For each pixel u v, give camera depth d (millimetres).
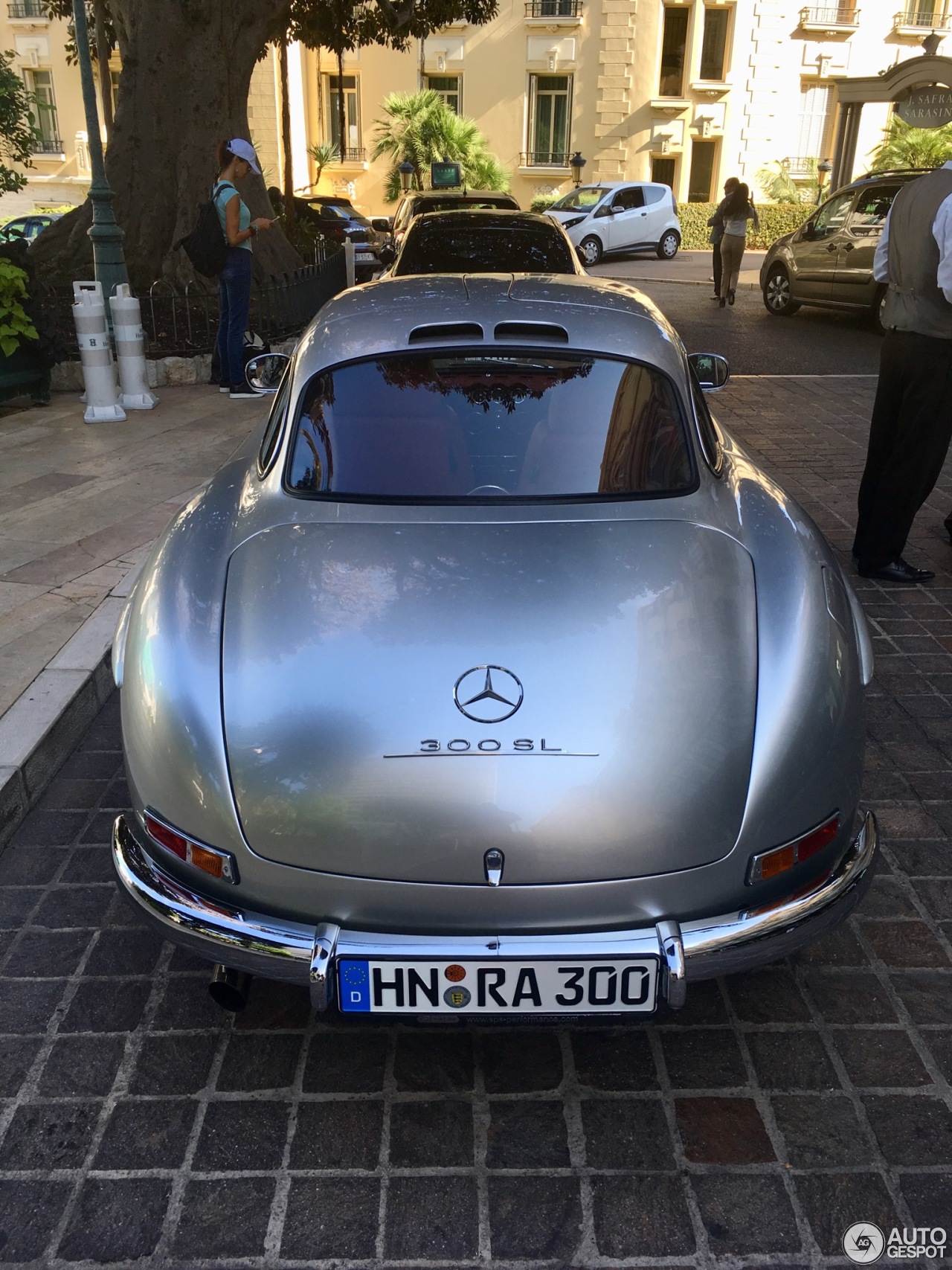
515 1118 2182
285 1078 2279
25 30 32875
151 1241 1923
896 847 3049
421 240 8203
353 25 17156
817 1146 2109
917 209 4289
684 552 2428
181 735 2076
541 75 32688
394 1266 1876
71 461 6430
